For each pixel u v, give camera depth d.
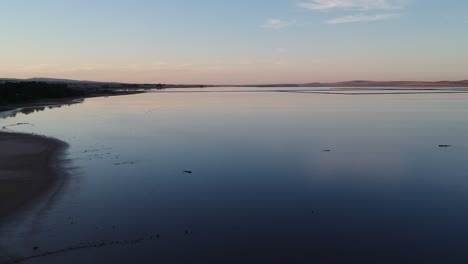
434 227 12.09
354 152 23.52
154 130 33.34
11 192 14.91
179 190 15.74
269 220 12.64
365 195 15.19
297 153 23.19
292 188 16.09
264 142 27.17
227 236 11.45
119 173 18.23
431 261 10.04
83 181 16.77
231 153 23.22
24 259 9.88
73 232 11.53
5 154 21.61
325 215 13.09
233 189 15.95
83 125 36.44
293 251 10.57
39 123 37.78
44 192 15.05
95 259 9.97
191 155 22.59
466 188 16.08
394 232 11.76
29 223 12.08
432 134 30.92
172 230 11.80
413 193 15.44
